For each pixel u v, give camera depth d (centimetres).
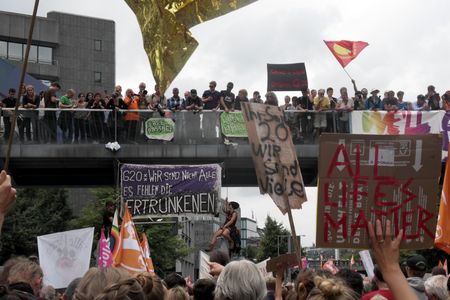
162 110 2178
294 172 948
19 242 5256
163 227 4109
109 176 2520
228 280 546
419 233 502
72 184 2530
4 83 3975
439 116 2216
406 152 504
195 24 1321
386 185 505
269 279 902
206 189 2077
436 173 502
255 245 13438
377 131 2225
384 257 431
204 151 2188
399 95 2394
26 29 7738
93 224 4025
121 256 1248
